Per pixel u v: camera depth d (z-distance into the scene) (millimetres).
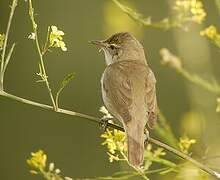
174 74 16125
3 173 15953
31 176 15875
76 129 16125
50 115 16234
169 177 9539
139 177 9258
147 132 9008
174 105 15891
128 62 10039
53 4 16906
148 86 9547
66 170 15852
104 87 9672
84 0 16984
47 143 16062
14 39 16359
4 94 8227
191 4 9922
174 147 8867
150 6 16266
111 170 15773
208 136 9266
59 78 16406
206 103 9438
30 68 16312
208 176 8898
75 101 16297
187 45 9914
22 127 16125
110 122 9367
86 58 16641
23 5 16500
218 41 9742
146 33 16219
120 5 9680
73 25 16828
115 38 10422
